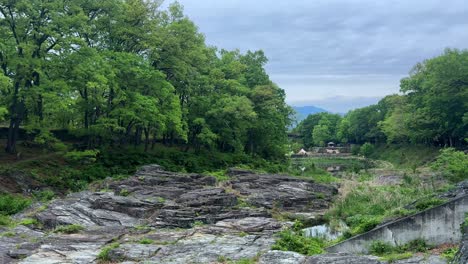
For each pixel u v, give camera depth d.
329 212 32.66
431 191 33.62
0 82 33.16
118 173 42.66
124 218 27.23
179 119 47.09
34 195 33.41
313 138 154.38
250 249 19.73
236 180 42.19
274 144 71.81
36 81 40.44
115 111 43.19
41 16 39.41
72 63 40.22
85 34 45.19
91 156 43.56
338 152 127.62
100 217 26.66
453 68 67.06
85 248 19.86
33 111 41.81
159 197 32.12
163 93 46.28
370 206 32.19
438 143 82.81
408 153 87.31
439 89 68.62
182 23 52.47
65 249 19.61
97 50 45.81
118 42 48.47
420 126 75.00
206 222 27.95
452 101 68.69
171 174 39.62
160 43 49.81
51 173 38.47
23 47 37.00
